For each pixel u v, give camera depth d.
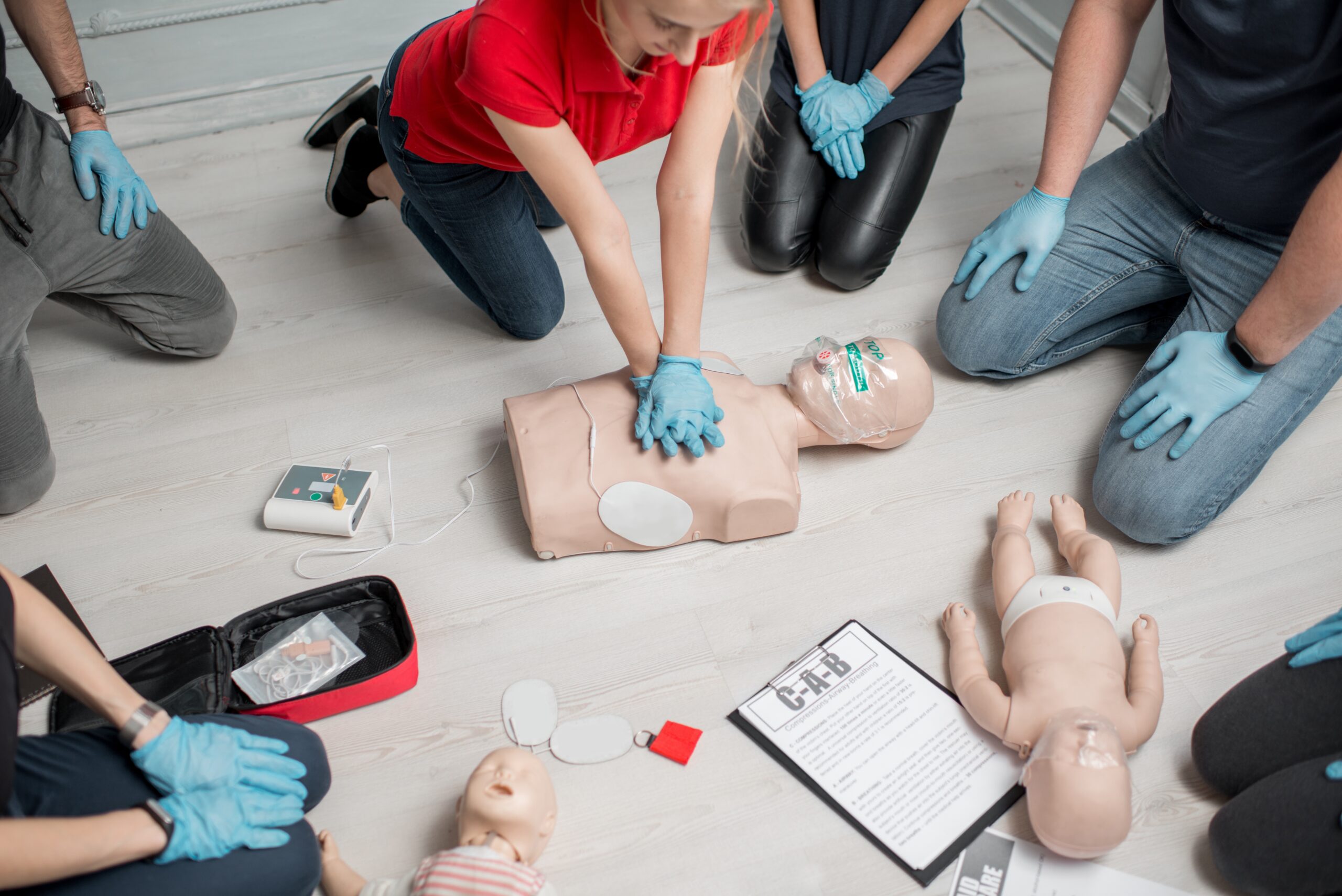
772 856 1.19
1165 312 1.78
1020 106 2.46
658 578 1.49
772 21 2.65
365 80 2.23
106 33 2.27
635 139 1.35
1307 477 1.59
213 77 2.42
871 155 1.94
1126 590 1.46
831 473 1.64
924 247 2.07
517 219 1.67
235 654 1.37
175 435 1.74
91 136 1.57
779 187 1.96
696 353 1.46
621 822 1.23
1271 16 1.26
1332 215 1.20
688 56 1.01
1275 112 1.34
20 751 1.02
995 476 1.62
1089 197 1.68
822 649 1.38
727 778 1.26
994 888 1.15
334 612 1.42
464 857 1.06
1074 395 1.75
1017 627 1.30
